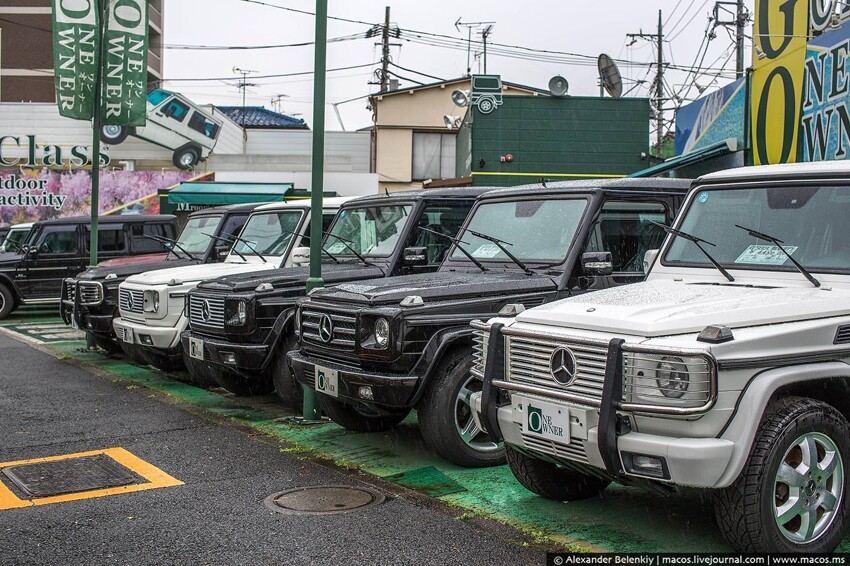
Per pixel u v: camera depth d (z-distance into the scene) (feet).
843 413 14.80
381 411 20.67
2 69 149.18
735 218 17.26
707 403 12.53
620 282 21.17
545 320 15.02
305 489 18.62
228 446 22.72
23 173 94.89
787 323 13.76
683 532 15.47
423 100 100.89
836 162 16.83
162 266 37.47
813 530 13.56
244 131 107.55
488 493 18.12
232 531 15.90
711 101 49.11
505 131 68.08
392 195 27.81
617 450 13.38
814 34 38.27
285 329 25.55
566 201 21.84
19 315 62.80
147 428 25.09
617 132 68.13
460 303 19.75
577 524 16.02
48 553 14.93
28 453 22.21
